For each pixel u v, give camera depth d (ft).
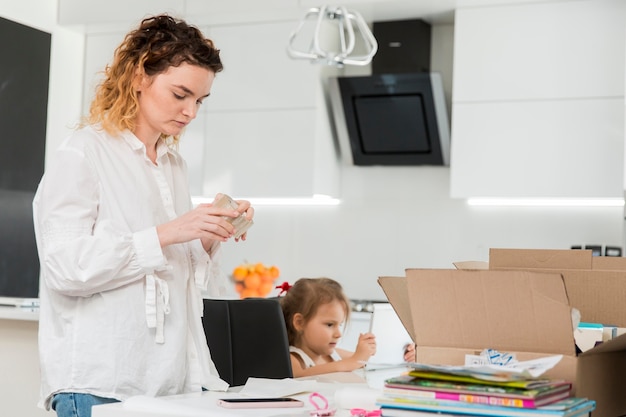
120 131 6.24
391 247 17.38
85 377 5.95
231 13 16.61
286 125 16.85
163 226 5.95
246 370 7.89
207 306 7.86
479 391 4.52
